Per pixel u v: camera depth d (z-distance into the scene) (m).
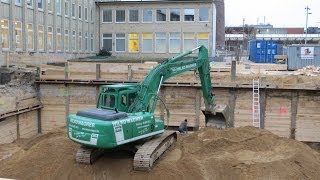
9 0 31.56
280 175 15.49
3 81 29.17
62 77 29.77
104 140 13.43
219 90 27.95
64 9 41.34
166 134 16.61
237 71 30.23
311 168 16.61
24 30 33.75
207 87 19.89
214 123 20.95
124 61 39.56
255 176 15.41
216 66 31.91
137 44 48.41
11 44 31.92
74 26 43.97
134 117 14.42
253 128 20.78
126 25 48.44
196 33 46.69
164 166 14.89
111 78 29.33
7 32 31.47
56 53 39.84
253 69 32.03
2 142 24.86
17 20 32.88
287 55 35.03
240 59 53.53
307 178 15.86
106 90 15.46
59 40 40.72
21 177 15.44
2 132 24.86
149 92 16.16
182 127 23.08
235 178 15.38
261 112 27.56
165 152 16.47
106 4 48.53
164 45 47.66
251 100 27.62
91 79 29.39
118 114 14.06
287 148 18.16
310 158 17.53
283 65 34.81
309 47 34.31
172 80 28.30
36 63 32.25
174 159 15.83
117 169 14.79
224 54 59.12
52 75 29.86
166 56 47.66
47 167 15.84
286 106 27.23
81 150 15.10
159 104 28.70
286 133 27.42
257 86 26.98
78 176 14.83
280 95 27.20
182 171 14.88
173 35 47.31
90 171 14.89
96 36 49.50
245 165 15.95
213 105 20.56
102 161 15.27
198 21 46.44
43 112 29.98
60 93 29.81
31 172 15.72
